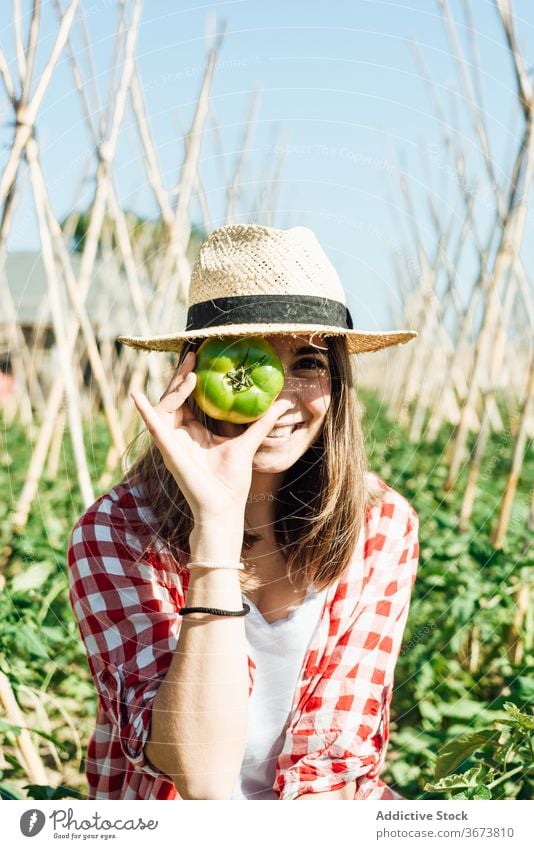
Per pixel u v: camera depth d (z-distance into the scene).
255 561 2.44
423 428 8.80
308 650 2.39
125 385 7.72
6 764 3.73
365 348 2.70
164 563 2.33
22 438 8.81
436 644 4.31
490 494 6.73
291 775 2.27
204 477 2.07
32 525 5.40
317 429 2.36
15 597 3.87
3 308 10.09
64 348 5.18
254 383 2.16
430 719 3.78
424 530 5.40
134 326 6.36
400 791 3.32
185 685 2.00
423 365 8.73
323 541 2.41
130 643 2.22
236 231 2.34
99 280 7.70
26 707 4.05
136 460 2.51
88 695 4.08
